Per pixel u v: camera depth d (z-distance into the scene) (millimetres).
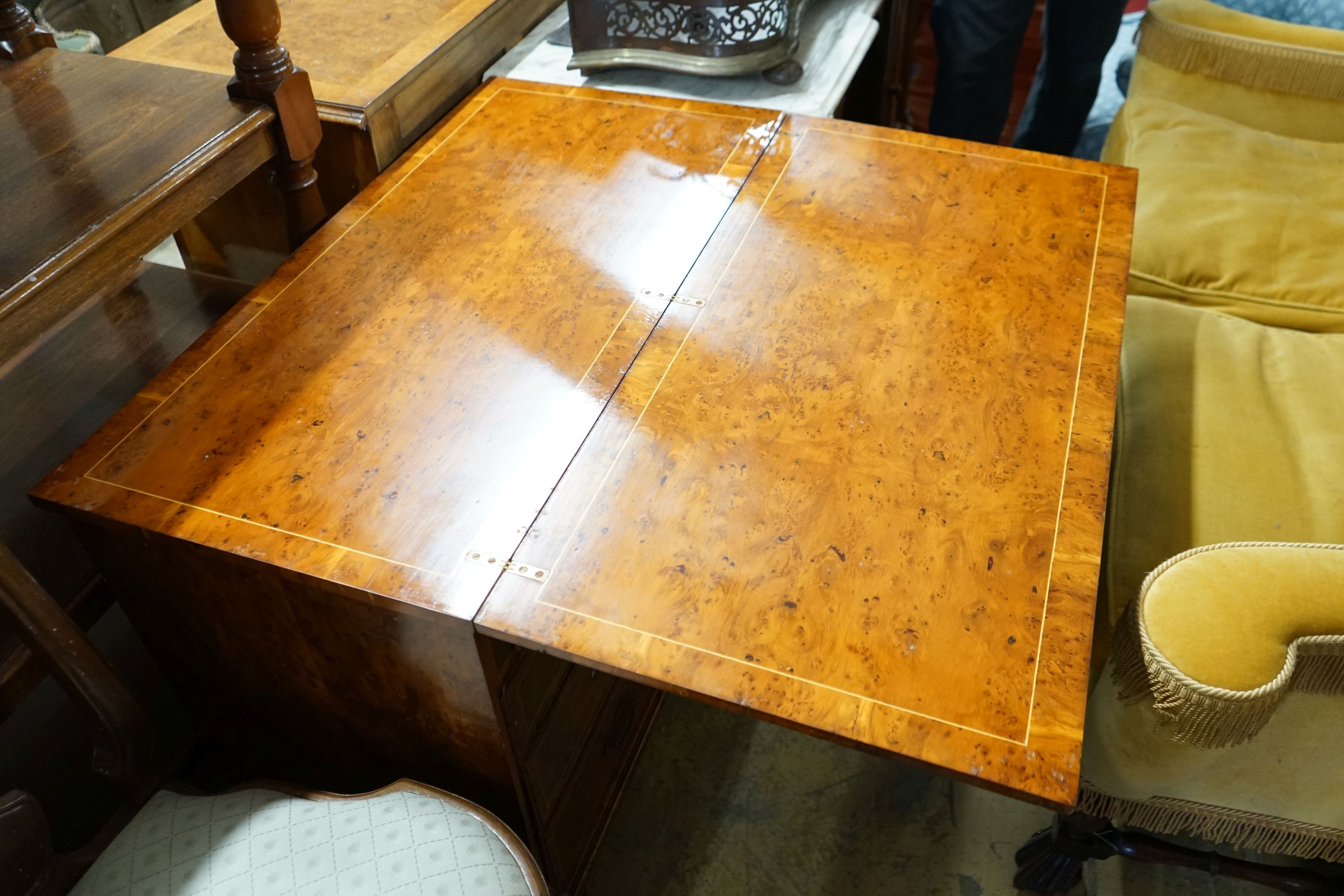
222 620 1061
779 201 1330
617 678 1320
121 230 1036
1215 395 1358
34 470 1229
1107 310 1152
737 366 1095
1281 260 1564
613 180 1372
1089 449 997
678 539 928
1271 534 1199
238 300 1459
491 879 932
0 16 1273
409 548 926
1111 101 2408
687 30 1557
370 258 1250
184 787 1034
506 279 1213
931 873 1412
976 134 2242
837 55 1721
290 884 919
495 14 1660
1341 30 1716
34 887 917
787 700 812
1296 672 918
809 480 975
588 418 1042
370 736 1161
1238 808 1104
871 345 1115
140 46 1513
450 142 1454
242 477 992
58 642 927
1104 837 1251
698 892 1398
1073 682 817
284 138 1229
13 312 941
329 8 1633
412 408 1057
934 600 875
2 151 1135
